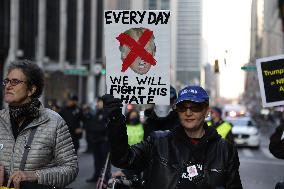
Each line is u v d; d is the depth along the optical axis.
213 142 5.90
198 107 5.80
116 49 7.87
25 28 62.50
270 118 76.75
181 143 5.87
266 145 41.00
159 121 9.78
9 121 5.98
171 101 9.71
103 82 80.25
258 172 22.62
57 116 6.09
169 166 5.80
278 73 9.91
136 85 7.84
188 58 95.38
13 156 5.85
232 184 5.93
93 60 88.62
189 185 5.73
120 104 5.77
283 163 26.78
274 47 83.50
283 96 9.89
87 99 86.88
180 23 94.81
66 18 78.00
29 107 5.94
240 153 32.94
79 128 17.19
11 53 57.53
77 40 83.31
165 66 7.84
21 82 5.93
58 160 6.01
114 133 5.73
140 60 7.83
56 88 64.62
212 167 5.80
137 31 7.86
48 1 72.00
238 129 37.25
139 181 7.92
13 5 58.66
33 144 5.87
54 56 74.25
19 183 5.62
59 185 5.88
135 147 5.98
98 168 18.22
